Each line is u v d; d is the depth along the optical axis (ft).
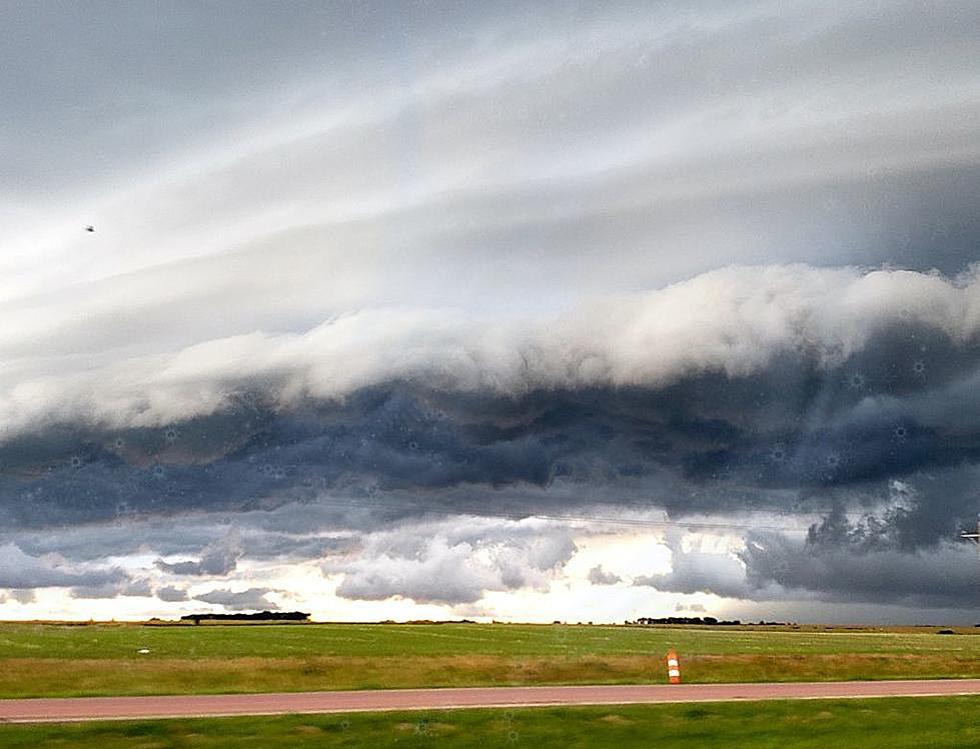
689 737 99.86
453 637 327.06
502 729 98.17
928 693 136.36
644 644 296.71
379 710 106.63
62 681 136.36
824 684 156.15
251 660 166.50
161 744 86.12
